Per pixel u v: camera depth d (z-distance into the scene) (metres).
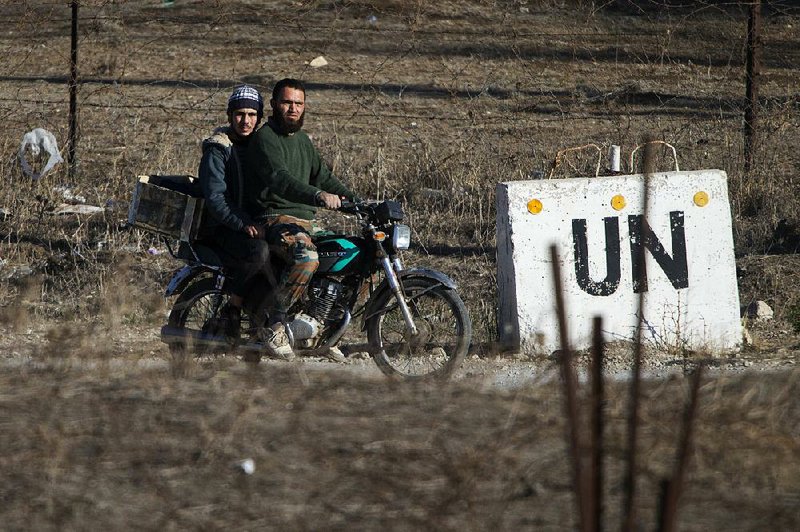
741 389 15.52
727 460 12.91
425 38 81.81
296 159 25.34
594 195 27.98
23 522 11.87
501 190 28.02
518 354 27.42
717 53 75.06
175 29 82.25
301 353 25.28
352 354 26.78
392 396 15.11
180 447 13.29
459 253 36.91
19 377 15.91
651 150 10.86
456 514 11.82
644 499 11.90
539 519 11.71
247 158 25.30
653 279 28.09
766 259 35.53
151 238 37.28
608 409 14.10
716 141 48.66
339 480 12.48
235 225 24.67
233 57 76.25
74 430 13.75
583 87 66.19
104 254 35.44
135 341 25.00
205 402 14.62
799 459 12.90
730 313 28.33
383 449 13.09
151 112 57.56
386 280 24.97
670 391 15.52
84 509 12.03
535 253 27.70
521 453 12.89
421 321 26.80
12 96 61.56
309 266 24.53
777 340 29.06
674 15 84.81
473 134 50.97
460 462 12.56
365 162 46.75
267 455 13.02
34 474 12.80
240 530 11.52
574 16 86.25
